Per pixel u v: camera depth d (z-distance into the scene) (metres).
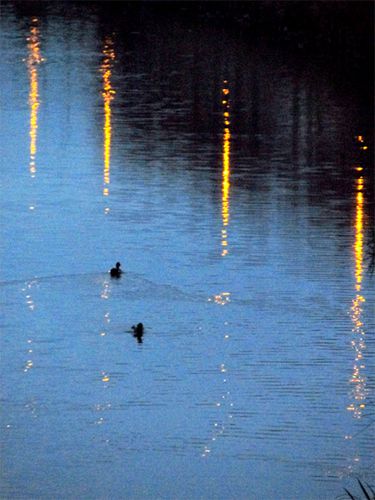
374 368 37.00
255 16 128.75
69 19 130.88
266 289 43.38
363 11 108.69
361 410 34.41
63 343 38.62
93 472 31.47
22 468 31.62
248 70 97.62
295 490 30.70
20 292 42.69
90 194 55.97
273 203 54.62
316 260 46.47
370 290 43.31
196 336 39.25
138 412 34.31
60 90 87.25
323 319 40.72
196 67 99.12
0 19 129.75
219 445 32.66
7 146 67.19
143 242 48.62
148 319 40.47
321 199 55.47
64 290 42.91
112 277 44.22
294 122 75.69
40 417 34.03
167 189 57.09
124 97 84.81
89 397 35.12
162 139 69.56
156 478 31.23
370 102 83.44
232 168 61.88
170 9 139.38
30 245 48.09
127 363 37.25
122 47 110.31
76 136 70.25
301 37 115.19
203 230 50.22
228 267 45.69
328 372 36.69
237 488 30.81
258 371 36.78
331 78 93.81
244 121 76.00
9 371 36.62
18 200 54.84
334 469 31.62
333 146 68.00
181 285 43.66
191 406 34.62
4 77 92.69
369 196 56.16
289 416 34.03
